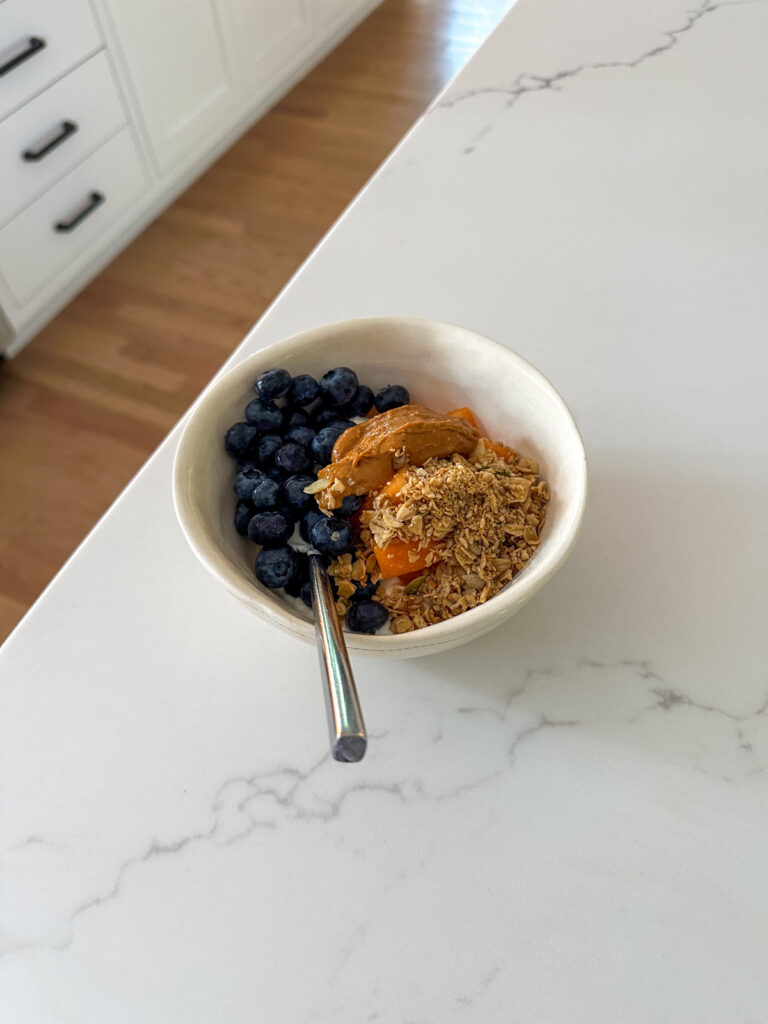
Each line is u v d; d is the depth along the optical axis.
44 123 0.91
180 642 0.33
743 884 0.26
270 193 1.15
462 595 0.29
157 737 0.30
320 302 0.43
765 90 0.52
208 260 1.07
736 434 0.37
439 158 0.50
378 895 0.27
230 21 1.12
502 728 0.30
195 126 1.13
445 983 0.25
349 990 0.25
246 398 0.33
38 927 0.27
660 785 0.28
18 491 0.87
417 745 0.30
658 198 0.47
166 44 1.03
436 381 0.35
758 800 0.28
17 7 0.83
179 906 0.27
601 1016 0.25
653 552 0.33
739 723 0.29
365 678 0.31
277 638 0.33
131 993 0.26
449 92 0.54
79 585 0.34
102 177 1.01
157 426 0.91
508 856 0.27
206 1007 0.25
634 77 0.54
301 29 1.27
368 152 1.20
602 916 0.26
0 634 0.77
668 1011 0.25
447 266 0.44
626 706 0.30
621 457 0.36
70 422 0.92
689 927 0.26
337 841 0.28
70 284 1.04
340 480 0.30
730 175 0.48
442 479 0.29
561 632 0.32
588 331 0.41
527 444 0.33
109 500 0.85
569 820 0.28
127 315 1.02
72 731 0.31
